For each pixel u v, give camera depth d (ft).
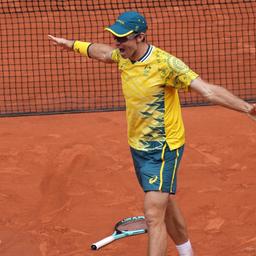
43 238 97.25
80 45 86.38
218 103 74.54
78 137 129.59
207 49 188.34
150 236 77.66
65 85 165.37
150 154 78.54
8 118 141.90
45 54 185.57
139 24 74.54
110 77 169.89
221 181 112.57
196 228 99.14
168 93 76.89
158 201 78.02
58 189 110.73
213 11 214.07
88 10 207.00
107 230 98.94
